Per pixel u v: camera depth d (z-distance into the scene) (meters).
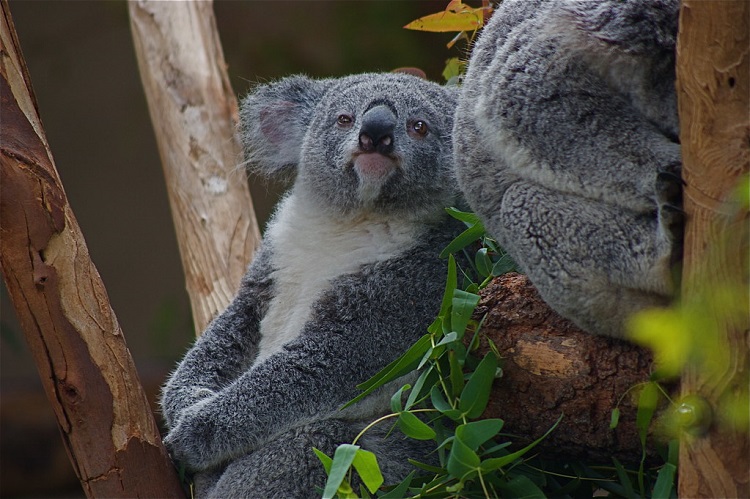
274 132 9.20
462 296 6.08
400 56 18.50
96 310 6.43
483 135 6.07
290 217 8.52
